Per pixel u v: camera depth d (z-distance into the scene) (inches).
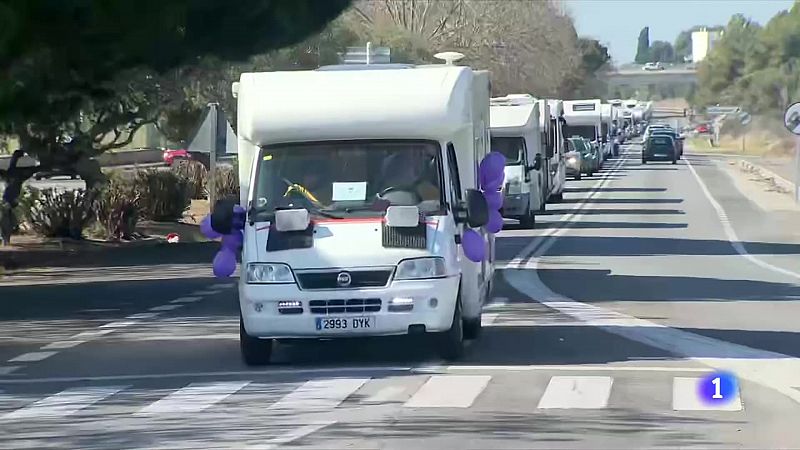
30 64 1405.0
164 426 700.0
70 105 1632.6
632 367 879.1
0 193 2393.0
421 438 647.8
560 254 1852.9
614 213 2755.9
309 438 652.1
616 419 695.7
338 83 933.8
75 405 780.0
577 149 4370.1
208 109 2095.2
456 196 940.0
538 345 991.0
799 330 1074.1
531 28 5625.0
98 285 1550.2
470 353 952.9
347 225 890.7
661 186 3855.8
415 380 834.8
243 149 958.4
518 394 776.9
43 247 2068.2
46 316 1261.1
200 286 1524.4
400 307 866.8
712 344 990.4
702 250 1920.5
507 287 1432.1
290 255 876.6
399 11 4928.6
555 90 6501.0
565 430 665.6
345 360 940.0
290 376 868.6
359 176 920.3
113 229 2223.2
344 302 868.0
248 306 880.3
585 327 1095.0
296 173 924.6
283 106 920.3
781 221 2504.9
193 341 1067.9
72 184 3235.7
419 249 877.2
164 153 4387.3
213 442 649.0
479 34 5068.9
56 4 1279.5
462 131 951.0
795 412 716.7
